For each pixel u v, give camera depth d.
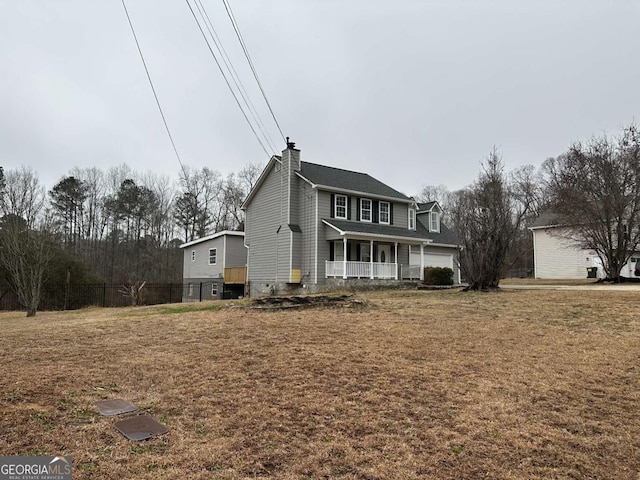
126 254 40.22
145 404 4.48
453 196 55.84
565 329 8.33
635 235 18.88
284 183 20.83
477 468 3.31
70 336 8.02
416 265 23.67
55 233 26.67
